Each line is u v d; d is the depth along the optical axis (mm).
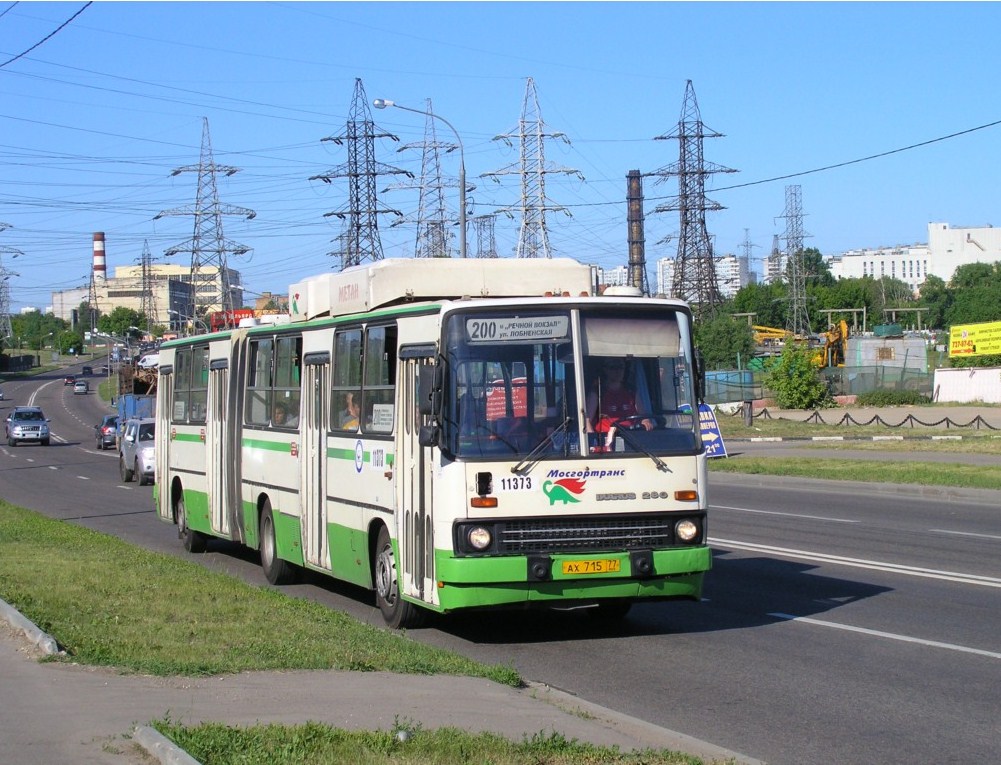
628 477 10219
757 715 7938
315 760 6012
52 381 141375
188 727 6695
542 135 52438
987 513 21547
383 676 8258
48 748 6414
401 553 10992
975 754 6953
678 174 76375
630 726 7234
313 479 13375
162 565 14672
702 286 85125
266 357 15141
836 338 80438
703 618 11781
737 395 67625
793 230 131375
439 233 56031
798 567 15141
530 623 11633
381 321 11594
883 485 26328
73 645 9078
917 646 10125
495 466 9961
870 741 7258
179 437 18938
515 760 6125
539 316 10352
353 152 59656
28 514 23891
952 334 74938
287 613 10914
